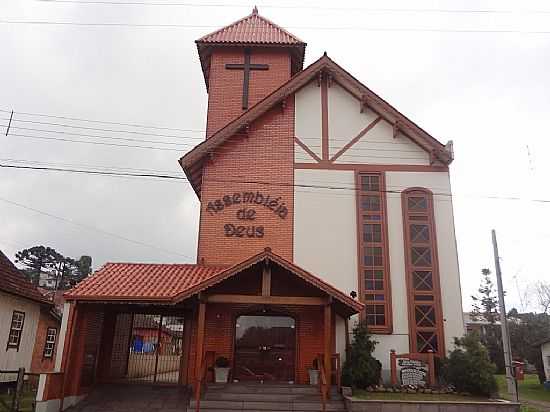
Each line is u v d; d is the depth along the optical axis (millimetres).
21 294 21531
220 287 15836
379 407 13734
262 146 19297
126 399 15039
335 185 18953
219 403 14062
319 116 19797
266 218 18469
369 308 17609
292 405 14125
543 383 34562
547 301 48281
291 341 17078
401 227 18500
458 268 18031
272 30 23875
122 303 15406
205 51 22672
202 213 18469
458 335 17281
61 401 14133
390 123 19719
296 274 14734
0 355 20406
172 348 17453
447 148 19062
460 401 14164
